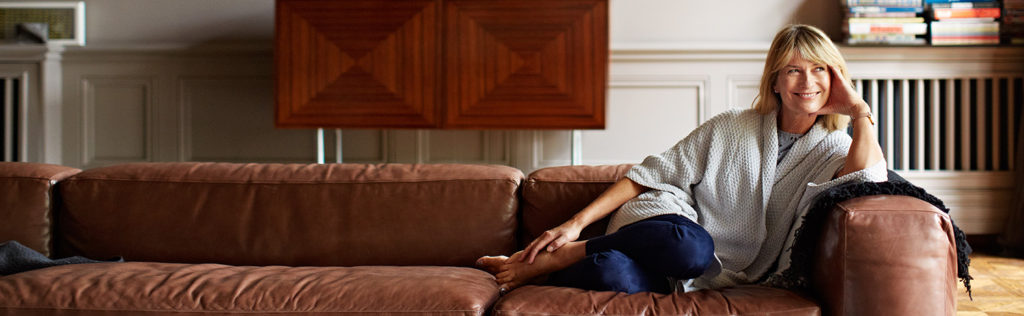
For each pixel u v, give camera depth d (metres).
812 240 1.37
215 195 1.79
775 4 3.33
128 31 3.48
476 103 2.84
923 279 1.24
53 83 3.44
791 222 1.51
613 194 1.63
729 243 1.56
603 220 1.71
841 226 1.27
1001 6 3.14
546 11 2.80
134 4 3.47
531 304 1.31
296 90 2.88
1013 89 3.19
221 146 3.48
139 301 1.37
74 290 1.39
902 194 1.34
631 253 1.44
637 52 3.33
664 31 3.38
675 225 1.43
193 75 3.45
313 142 3.48
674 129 3.37
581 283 1.41
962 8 3.12
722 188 1.57
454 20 2.83
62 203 1.82
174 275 1.47
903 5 3.13
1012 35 3.14
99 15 3.48
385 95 2.86
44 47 3.39
